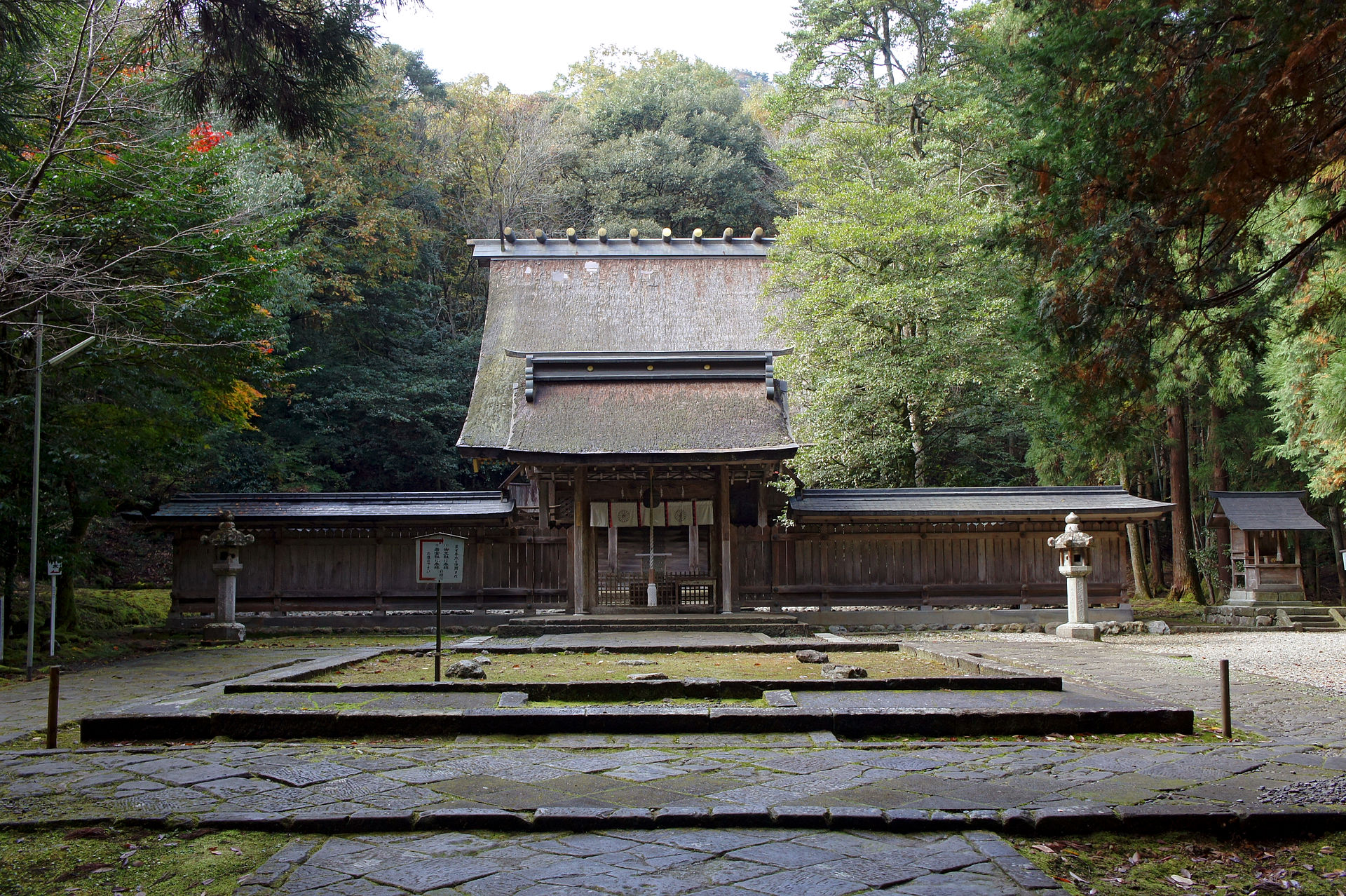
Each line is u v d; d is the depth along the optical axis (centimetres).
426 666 1002
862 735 643
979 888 360
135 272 1290
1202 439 2538
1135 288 623
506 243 2761
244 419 1869
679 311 2591
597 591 1612
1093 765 547
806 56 2625
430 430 3019
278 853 401
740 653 1139
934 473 2412
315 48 716
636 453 1457
